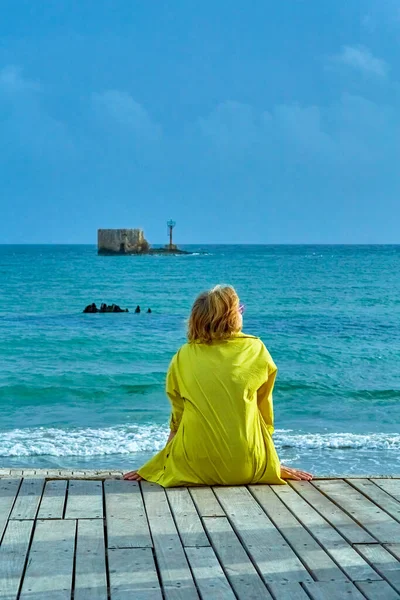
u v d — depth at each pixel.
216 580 3.57
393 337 23.11
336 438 9.67
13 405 12.45
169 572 3.66
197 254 134.75
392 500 4.89
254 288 48.31
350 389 14.12
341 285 51.06
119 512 4.58
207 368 5.12
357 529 4.32
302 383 14.69
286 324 27.47
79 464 8.51
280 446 9.27
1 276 65.19
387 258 110.56
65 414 11.66
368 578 3.60
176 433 5.32
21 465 8.43
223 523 4.40
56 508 4.64
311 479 5.39
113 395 13.36
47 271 75.12
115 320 29.27
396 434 10.02
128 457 8.85
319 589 3.46
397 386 14.45
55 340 21.55
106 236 126.19
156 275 68.69
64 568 3.69
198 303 5.30
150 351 19.50
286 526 4.36
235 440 5.07
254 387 5.13
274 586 3.50
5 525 4.30
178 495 4.95
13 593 3.39
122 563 3.77
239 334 5.32
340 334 24.08
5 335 22.78
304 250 177.25
